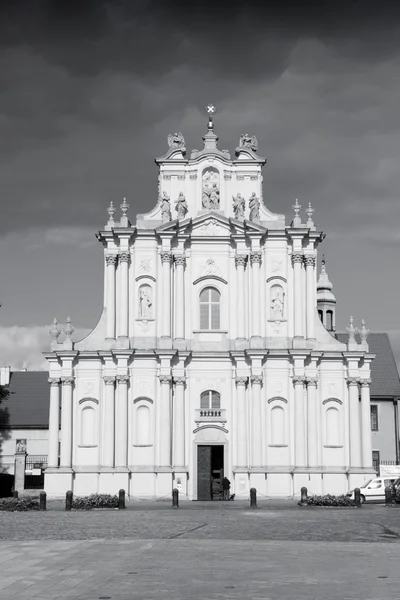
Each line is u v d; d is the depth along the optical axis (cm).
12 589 2072
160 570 2364
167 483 6606
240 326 6806
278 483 6625
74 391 6731
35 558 2630
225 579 2209
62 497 6556
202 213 6938
